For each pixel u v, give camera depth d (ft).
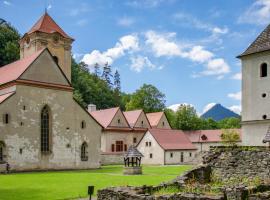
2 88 183.52
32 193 89.45
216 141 367.25
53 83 187.73
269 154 66.18
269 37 159.12
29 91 177.78
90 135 198.49
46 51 187.62
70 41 241.96
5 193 89.51
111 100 511.40
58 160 185.06
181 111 422.00
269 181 62.44
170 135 289.94
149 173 161.99
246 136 160.04
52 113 185.47
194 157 290.56
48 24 238.68
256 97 158.81
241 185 56.59
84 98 477.36
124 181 119.96
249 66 162.91
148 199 51.75
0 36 403.34
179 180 66.03
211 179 71.05
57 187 101.76
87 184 109.81
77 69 516.32
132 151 160.56
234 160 69.87
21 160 171.73
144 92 411.75
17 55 391.45
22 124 173.68
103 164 256.73
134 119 314.76
